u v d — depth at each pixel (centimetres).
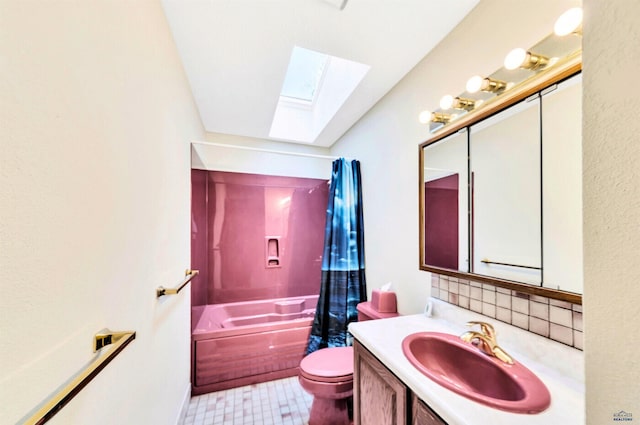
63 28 53
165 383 127
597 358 35
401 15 122
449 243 132
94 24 64
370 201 215
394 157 182
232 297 282
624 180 32
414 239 161
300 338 218
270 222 299
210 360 195
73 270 56
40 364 47
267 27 128
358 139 237
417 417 79
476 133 119
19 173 43
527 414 63
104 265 69
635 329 31
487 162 113
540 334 91
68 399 47
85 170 60
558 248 87
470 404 67
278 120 287
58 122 52
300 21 125
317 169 319
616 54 33
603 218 34
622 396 32
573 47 83
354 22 126
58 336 51
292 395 190
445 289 134
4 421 40
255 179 293
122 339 67
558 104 88
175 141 142
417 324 126
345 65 201
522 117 99
